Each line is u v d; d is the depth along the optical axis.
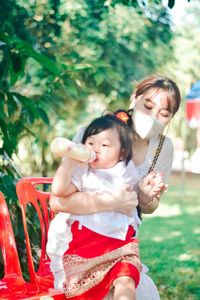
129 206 1.97
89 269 1.88
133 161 2.28
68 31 5.61
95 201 1.92
